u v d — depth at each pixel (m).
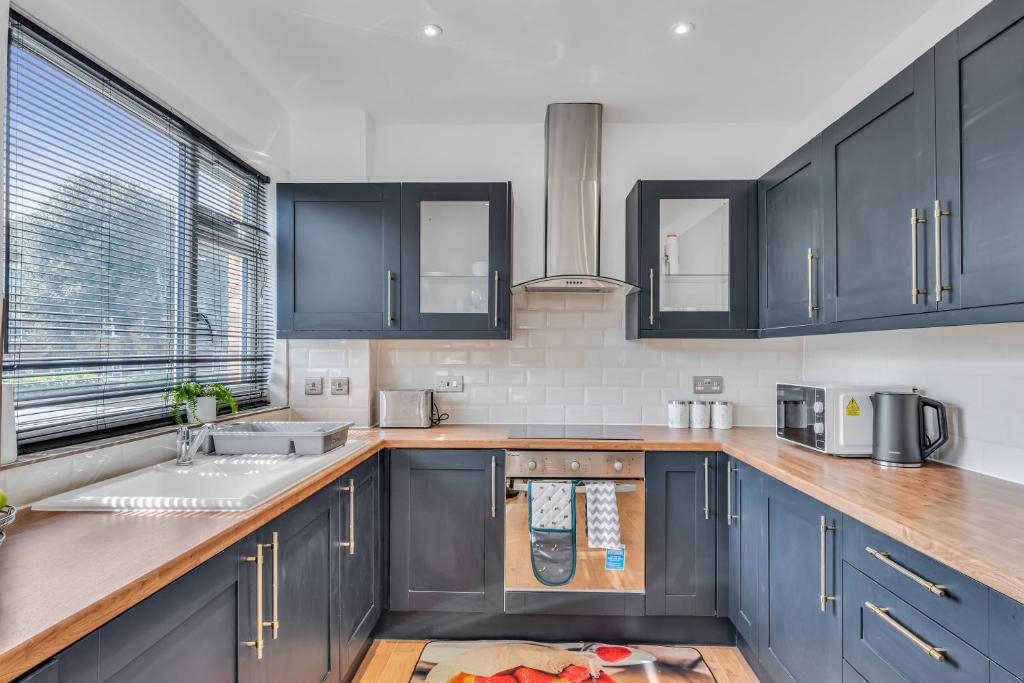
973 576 0.95
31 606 0.77
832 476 1.63
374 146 2.85
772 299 2.35
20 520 1.19
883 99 1.58
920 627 1.12
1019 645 0.88
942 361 1.86
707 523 2.26
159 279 1.87
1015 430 1.57
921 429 1.76
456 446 2.30
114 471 1.56
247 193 2.50
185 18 1.88
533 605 2.27
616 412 2.83
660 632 2.32
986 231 1.23
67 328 1.48
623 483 2.26
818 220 1.96
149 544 1.04
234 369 2.38
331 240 2.53
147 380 1.82
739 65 2.26
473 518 2.30
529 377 2.84
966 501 1.35
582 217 2.61
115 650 0.84
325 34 2.05
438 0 1.84
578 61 2.24
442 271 2.54
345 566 1.88
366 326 2.52
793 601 1.69
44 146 1.41
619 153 2.86
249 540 1.25
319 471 1.67
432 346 2.85
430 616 2.36
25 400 1.37
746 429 2.67
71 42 1.48
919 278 1.44
